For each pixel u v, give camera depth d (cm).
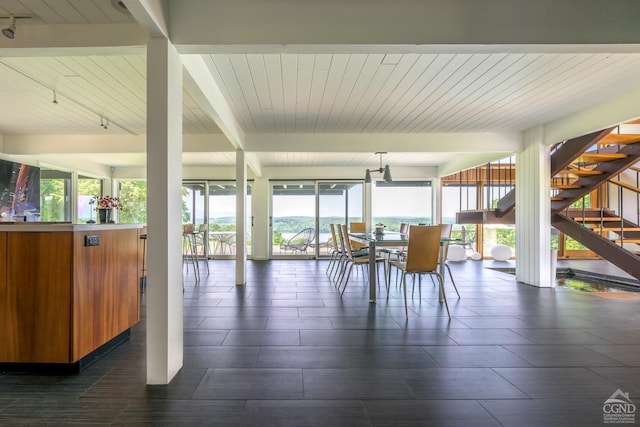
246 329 301
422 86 337
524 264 529
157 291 203
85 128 496
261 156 694
